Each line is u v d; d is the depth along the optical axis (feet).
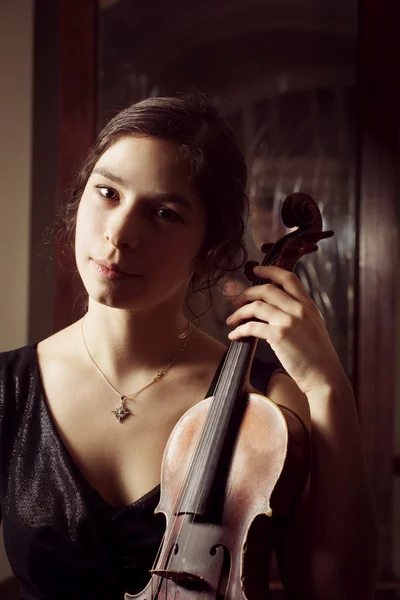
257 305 4.30
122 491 4.52
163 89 10.61
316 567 4.14
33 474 4.59
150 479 4.50
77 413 4.69
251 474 3.97
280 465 3.91
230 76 10.66
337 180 10.79
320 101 10.73
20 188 10.89
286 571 4.38
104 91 10.55
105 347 4.73
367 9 10.61
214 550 3.86
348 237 10.85
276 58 10.71
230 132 4.68
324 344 4.31
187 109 4.46
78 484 4.48
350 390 4.36
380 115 10.72
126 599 4.11
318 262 10.86
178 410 4.65
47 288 10.89
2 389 4.86
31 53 10.94
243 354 4.34
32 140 10.94
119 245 4.14
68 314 10.38
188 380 4.75
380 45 10.65
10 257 10.84
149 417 4.62
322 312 10.85
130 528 4.43
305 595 4.19
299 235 4.63
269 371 4.80
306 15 10.70
